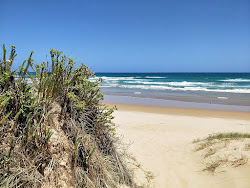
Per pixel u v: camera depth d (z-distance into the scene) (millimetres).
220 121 9117
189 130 7344
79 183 2379
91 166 2551
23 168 2059
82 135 2676
